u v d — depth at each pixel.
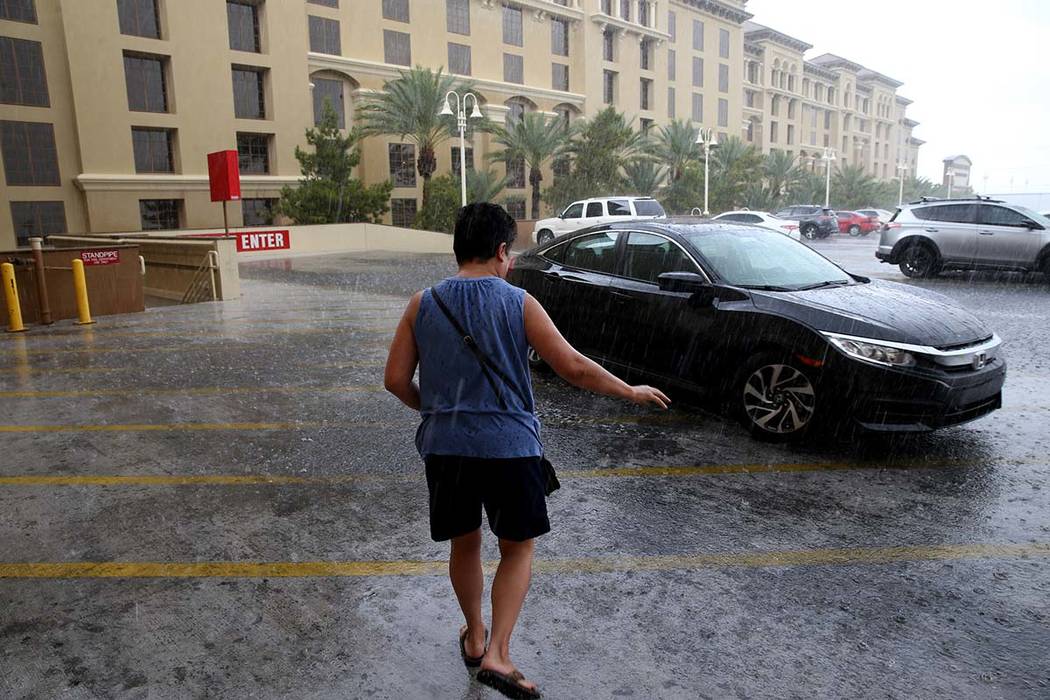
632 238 6.21
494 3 41.62
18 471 4.67
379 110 34.03
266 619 2.96
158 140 29.75
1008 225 14.23
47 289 11.14
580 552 3.52
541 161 41.19
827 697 2.45
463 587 2.49
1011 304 11.47
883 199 76.81
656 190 48.25
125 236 20.56
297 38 33.06
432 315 2.24
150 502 4.16
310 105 33.91
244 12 32.03
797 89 76.12
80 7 26.84
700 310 5.37
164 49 29.08
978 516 3.88
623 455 4.88
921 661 2.64
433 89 33.31
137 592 3.18
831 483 4.36
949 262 14.91
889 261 15.81
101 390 6.78
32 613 3.01
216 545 3.63
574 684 2.53
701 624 2.90
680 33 56.25
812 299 5.00
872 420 4.52
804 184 62.38
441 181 35.03
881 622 2.90
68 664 2.67
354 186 30.86
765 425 5.02
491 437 2.18
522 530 2.23
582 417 5.76
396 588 3.21
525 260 7.28
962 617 2.93
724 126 62.31
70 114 27.53
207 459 4.88
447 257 26.52
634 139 43.16
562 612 3.00
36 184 27.05
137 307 12.16
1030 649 2.71
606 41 49.62
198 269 13.92
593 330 6.31
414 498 4.20
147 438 5.34
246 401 6.35
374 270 20.59
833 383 4.59
